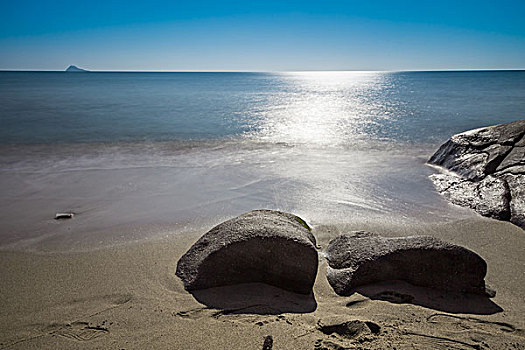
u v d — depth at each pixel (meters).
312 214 5.48
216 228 3.79
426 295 3.18
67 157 9.23
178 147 10.58
